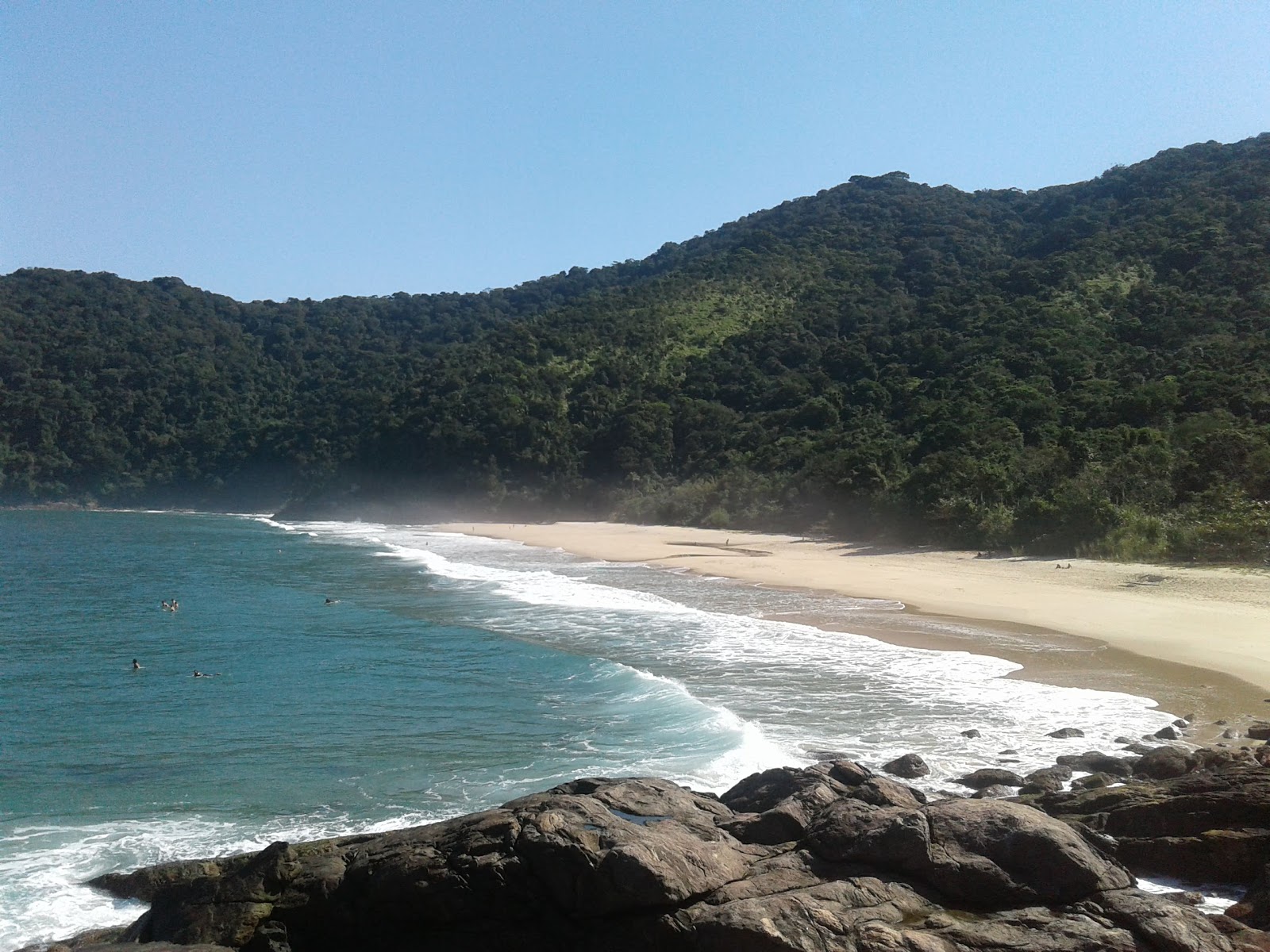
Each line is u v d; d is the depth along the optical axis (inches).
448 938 310.7
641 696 633.6
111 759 539.5
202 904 336.8
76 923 351.9
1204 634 760.3
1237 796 354.3
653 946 286.7
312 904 327.3
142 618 1055.0
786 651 760.3
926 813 315.9
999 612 916.6
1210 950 268.1
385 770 507.2
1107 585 1049.5
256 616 1059.3
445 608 1069.1
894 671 679.7
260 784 492.1
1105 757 448.1
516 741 548.1
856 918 281.3
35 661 815.7
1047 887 292.2
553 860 302.5
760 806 364.8
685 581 1262.3
